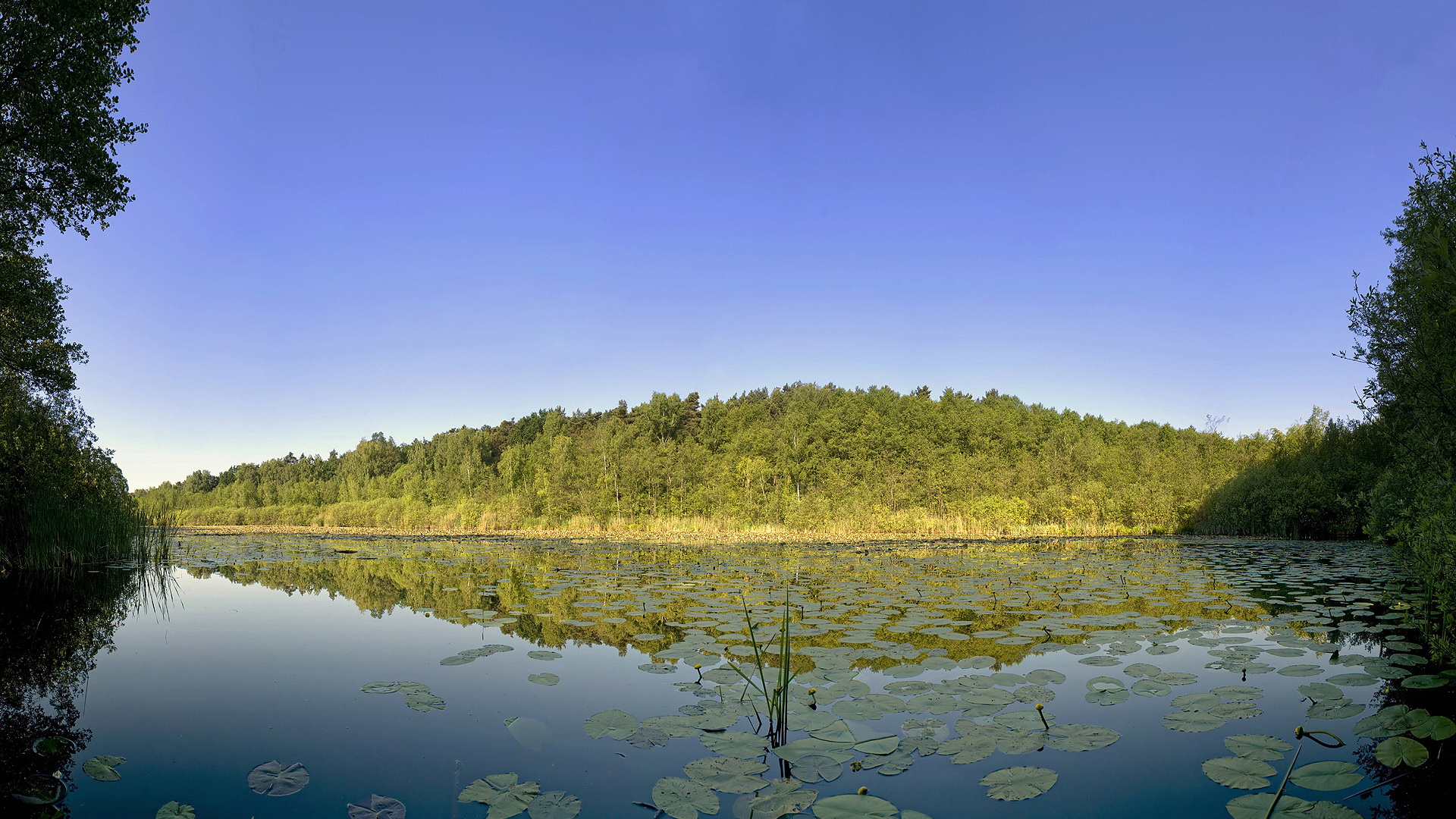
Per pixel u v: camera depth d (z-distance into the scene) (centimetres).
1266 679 628
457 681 642
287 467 7306
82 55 1079
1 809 381
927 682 617
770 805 381
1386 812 369
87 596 1173
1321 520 2556
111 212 1167
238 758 461
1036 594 1139
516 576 1437
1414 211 804
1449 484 734
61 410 1567
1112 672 652
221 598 1152
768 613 955
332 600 1130
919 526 3017
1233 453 3784
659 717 528
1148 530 3103
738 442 4203
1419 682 598
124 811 381
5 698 594
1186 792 399
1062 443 4131
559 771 437
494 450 6906
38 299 1342
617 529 3400
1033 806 382
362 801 392
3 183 1092
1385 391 884
